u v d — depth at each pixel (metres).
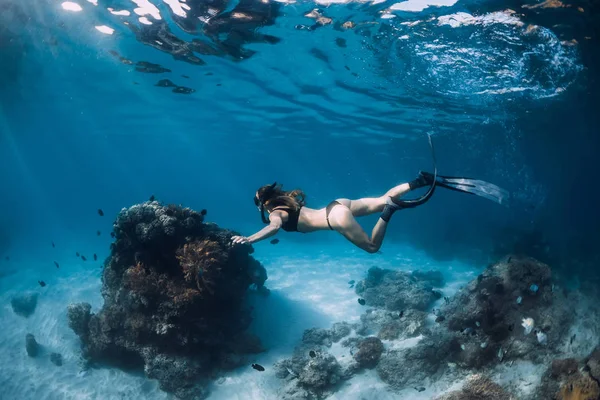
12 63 19.00
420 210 39.59
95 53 16.97
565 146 33.97
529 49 13.52
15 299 17.00
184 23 13.21
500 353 8.25
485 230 31.52
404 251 30.34
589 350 9.11
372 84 18.89
